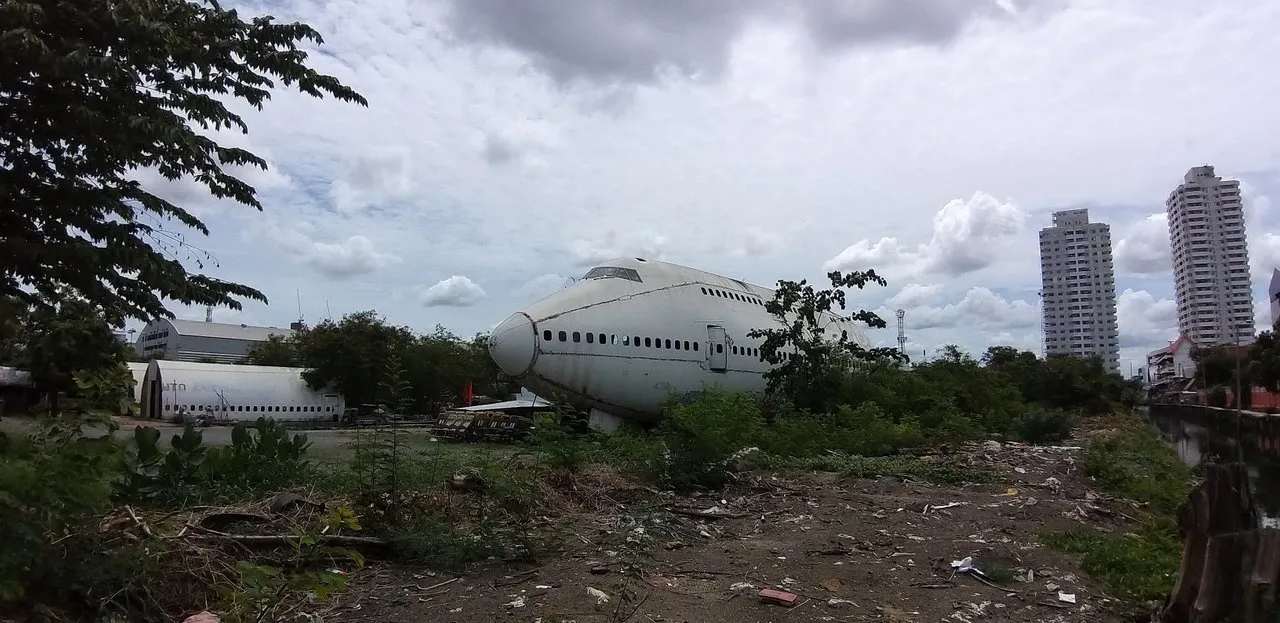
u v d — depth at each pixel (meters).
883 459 15.87
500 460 11.59
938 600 5.98
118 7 6.29
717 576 6.57
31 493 4.35
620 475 11.54
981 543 8.09
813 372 25.11
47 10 6.10
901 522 9.40
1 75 5.96
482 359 61.22
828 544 7.98
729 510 10.06
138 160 7.05
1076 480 14.14
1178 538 8.91
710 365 26.92
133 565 4.89
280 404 43.06
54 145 6.69
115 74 6.31
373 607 5.54
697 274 29.69
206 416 39.97
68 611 4.50
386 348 47.56
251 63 7.60
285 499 7.64
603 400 24.64
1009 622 5.50
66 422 6.22
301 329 71.00
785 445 17.00
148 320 7.99
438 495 8.35
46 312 7.05
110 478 6.52
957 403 29.61
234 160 7.47
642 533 7.43
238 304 8.58
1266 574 4.26
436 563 6.71
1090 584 6.63
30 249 6.42
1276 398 40.25
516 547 7.19
